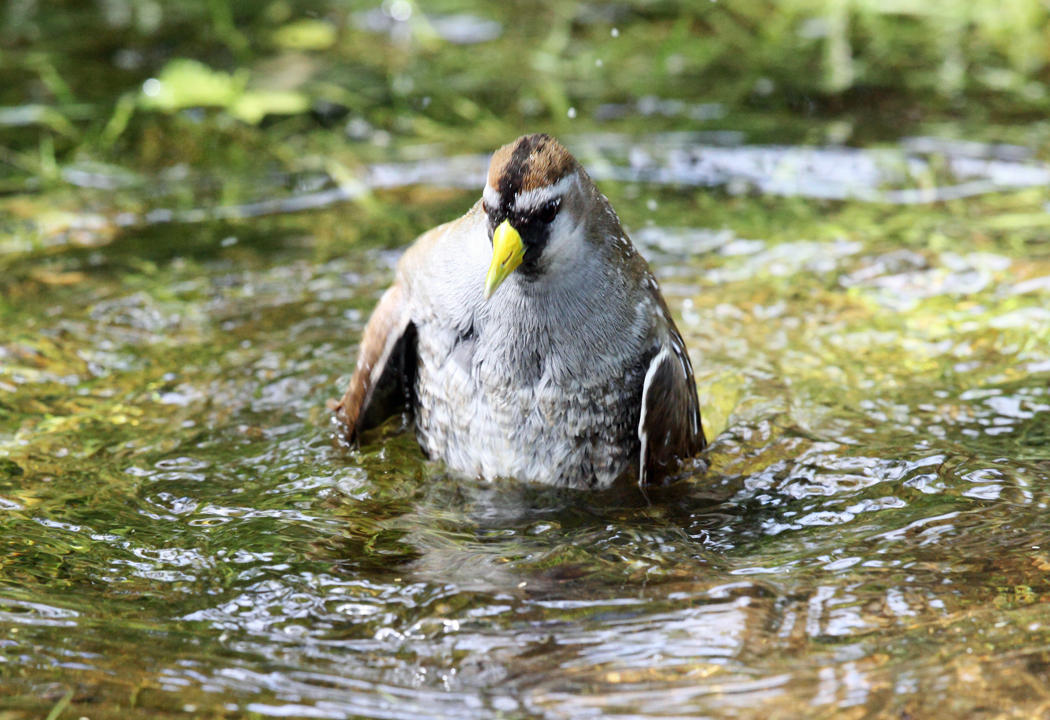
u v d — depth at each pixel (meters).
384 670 6.00
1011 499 7.59
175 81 14.80
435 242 8.12
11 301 10.48
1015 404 8.88
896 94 15.04
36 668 5.96
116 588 6.72
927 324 10.16
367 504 7.80
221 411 8.92
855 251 11.48
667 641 6.20
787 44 16.59
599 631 6.30
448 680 5.91
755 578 6.80
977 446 8.31
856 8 17.22
